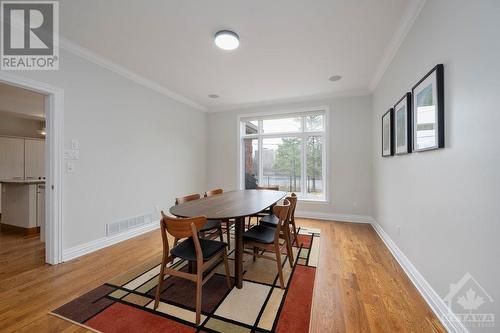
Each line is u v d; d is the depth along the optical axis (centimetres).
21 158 530
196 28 229
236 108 513
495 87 111
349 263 244
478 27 122
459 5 139
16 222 361
